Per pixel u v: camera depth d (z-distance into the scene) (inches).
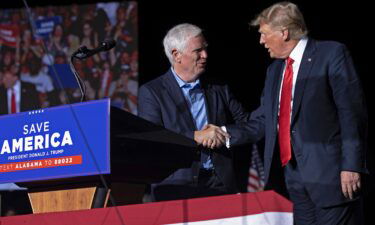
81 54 93.3
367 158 94.7
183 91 121.5
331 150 96.7
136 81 240.7
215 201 71.6
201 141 112.8
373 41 233.1
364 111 95.5
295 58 101.4
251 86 245.6
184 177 118.3
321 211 96.9
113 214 74.9
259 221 69.6
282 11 101.6
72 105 80.4
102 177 78.6
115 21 243.9
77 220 76.2
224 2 249.4
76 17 245.3
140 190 91.7
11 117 84.4
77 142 79.4
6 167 83.8
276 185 198.4
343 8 236.2
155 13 254.7
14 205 177.5
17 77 243.8
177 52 120.4
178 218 72.6
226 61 247.9
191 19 251.9
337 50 98.3
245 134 115.3
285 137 100.3
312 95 98.1
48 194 84.4
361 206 97.8
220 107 122.8
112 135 79.2
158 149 88.0
